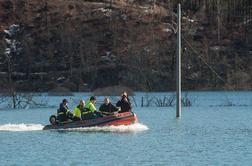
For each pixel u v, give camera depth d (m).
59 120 158.38
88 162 108.56
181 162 108.44
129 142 135.25
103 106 158.38
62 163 107.56
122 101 161.12
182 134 152.75
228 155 116.38
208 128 169.88
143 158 112.94
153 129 163.62
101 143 133.25
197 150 123.25
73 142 134.75
